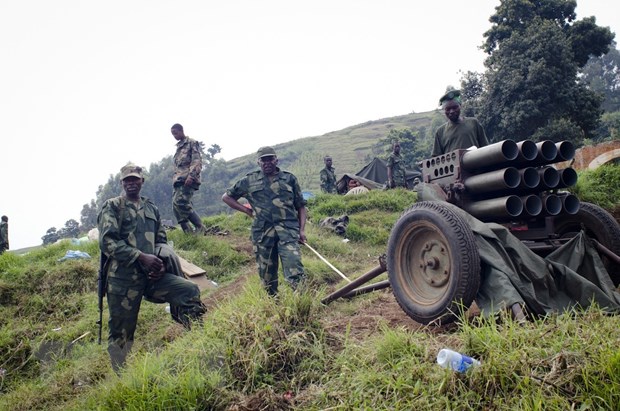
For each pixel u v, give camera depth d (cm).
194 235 977
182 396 347
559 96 2527
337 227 1070
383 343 353
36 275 793
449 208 400
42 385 529
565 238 476
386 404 295
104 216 484
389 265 452
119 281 484
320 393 334
